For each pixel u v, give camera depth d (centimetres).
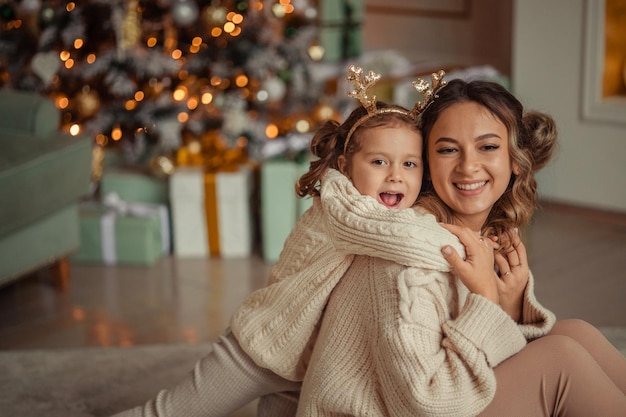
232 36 425
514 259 181
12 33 436
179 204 418
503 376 163
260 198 432
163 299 366
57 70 417
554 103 477
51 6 424
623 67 466
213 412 193
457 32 637
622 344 296
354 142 177
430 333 155
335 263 171
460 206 171
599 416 163
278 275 185
